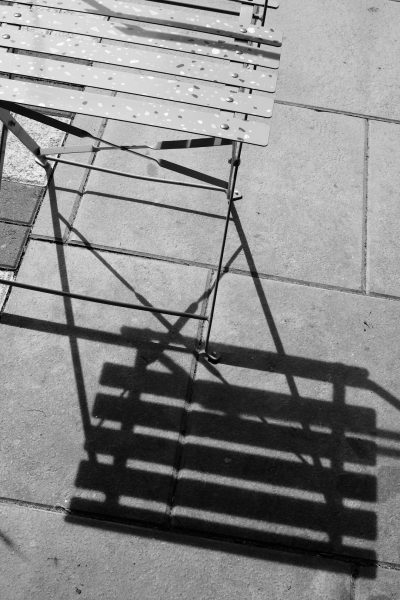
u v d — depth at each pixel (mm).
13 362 2639
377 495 2488
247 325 2785
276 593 2305
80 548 2328
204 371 2676
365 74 3574
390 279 2959
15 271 2840
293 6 3789
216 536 2385
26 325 2717
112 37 2195
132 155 3172
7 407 2551
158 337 2732
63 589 2262
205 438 2545
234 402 2621
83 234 2943
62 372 2633
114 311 2770
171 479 2465
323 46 3652
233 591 2297
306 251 2996
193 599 2275
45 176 3080
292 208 3104
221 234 3000
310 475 2504
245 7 2367
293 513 2436
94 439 2516
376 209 3145
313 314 2836
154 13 2268
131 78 2084
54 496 2410
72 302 2773
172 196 3078
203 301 2828
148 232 2977
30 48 2133
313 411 2627
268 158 3240
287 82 3494
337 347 2771
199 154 3229
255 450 2535
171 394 2621
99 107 2012
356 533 2416
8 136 3168
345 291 2908
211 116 2039
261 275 2912
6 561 2289
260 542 2383
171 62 2150
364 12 3812
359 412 2641
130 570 2305
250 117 3346
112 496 2424
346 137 3348
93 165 3076
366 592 2322
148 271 2881
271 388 2660
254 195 3123
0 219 2951
